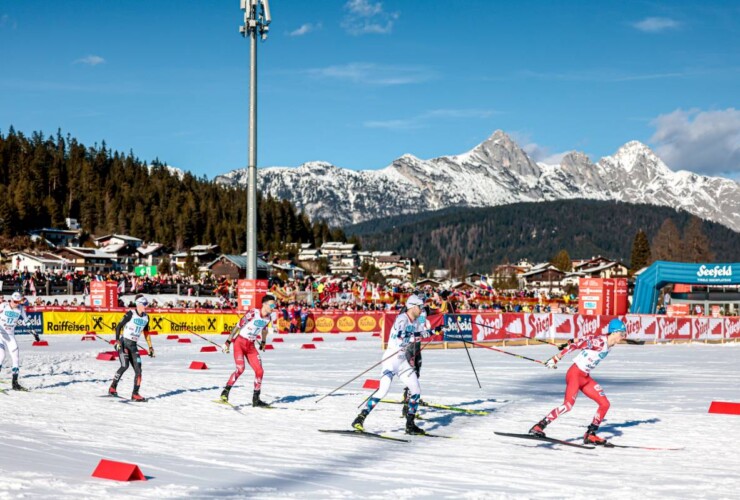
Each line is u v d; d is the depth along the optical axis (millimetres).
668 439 10500
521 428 11375
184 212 176250
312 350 30484
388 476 7402
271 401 14195
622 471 8039
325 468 7777
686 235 123812
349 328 46062
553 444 9977
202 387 16297
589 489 6965
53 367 20375
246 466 7711
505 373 21391
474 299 59500
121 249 139500
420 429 10648
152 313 38750
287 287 62719
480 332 34750
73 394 14570
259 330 13500
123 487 6328
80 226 179375
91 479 6629
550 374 21203
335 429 10867
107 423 10789
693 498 6625
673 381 19688
